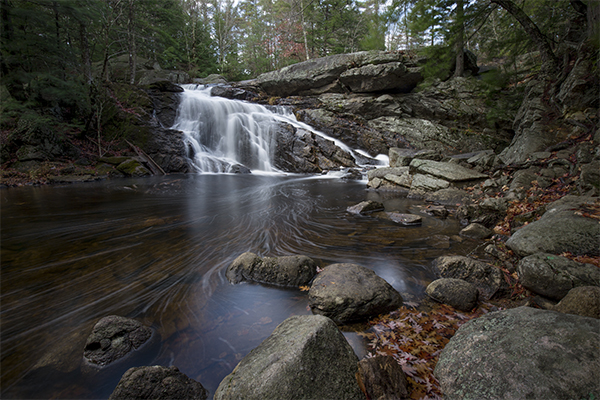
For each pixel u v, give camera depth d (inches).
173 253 172.1
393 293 114.9
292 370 67.8
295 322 87.8
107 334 88.1
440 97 731.4
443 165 370.9
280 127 641.6
